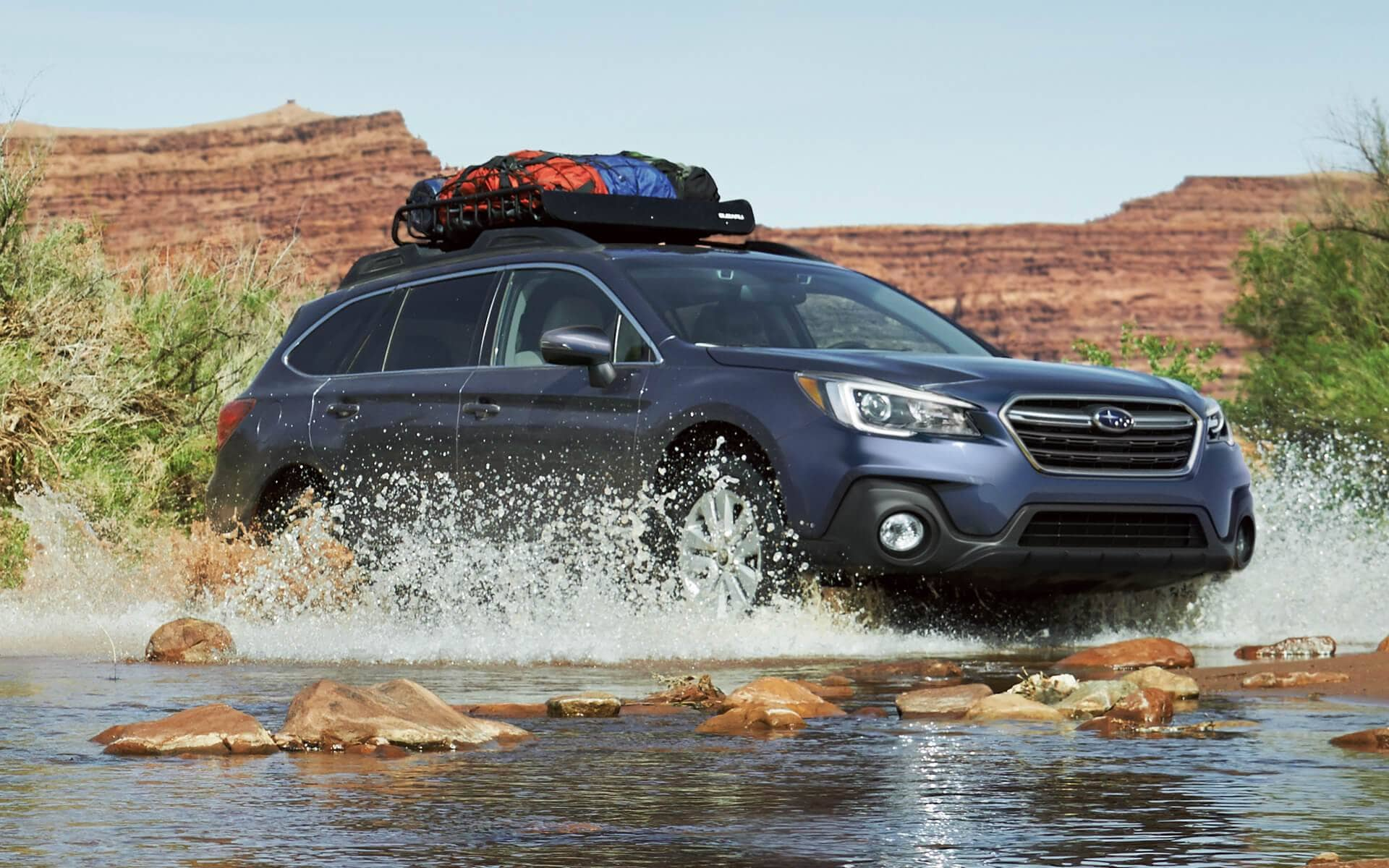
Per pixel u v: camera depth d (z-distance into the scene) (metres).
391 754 4.55
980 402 7.82
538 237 9.25
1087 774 4.20
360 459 9.32
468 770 4.30
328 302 10.07
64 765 4.35
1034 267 153.62
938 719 5.31
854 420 7.76
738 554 7.98
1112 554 7.95
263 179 138.00
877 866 3.20
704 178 9.99
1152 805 3.78
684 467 8.20
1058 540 7.87
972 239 153.88
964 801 3.86
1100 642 8.33
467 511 8.84
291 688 6.22
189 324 14.02
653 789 4.02
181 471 12.59
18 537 10.62
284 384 9.93
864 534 7.68
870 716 5.40
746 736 4.93
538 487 8.56
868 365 7.95
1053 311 152.50
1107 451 7.98
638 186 9.70
